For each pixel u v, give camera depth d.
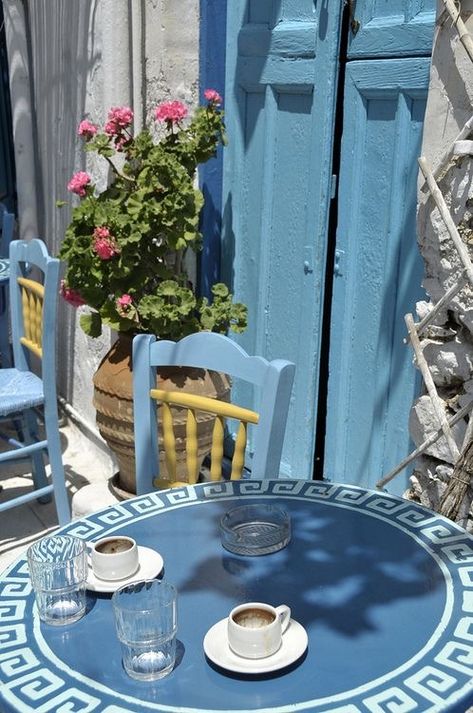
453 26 2.19
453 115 2.24
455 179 2.26
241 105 3.37
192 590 1.55
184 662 1.34
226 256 3.59
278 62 3.12
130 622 1.35
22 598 1.55
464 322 2.31
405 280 2.75
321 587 1.54
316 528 1.77
